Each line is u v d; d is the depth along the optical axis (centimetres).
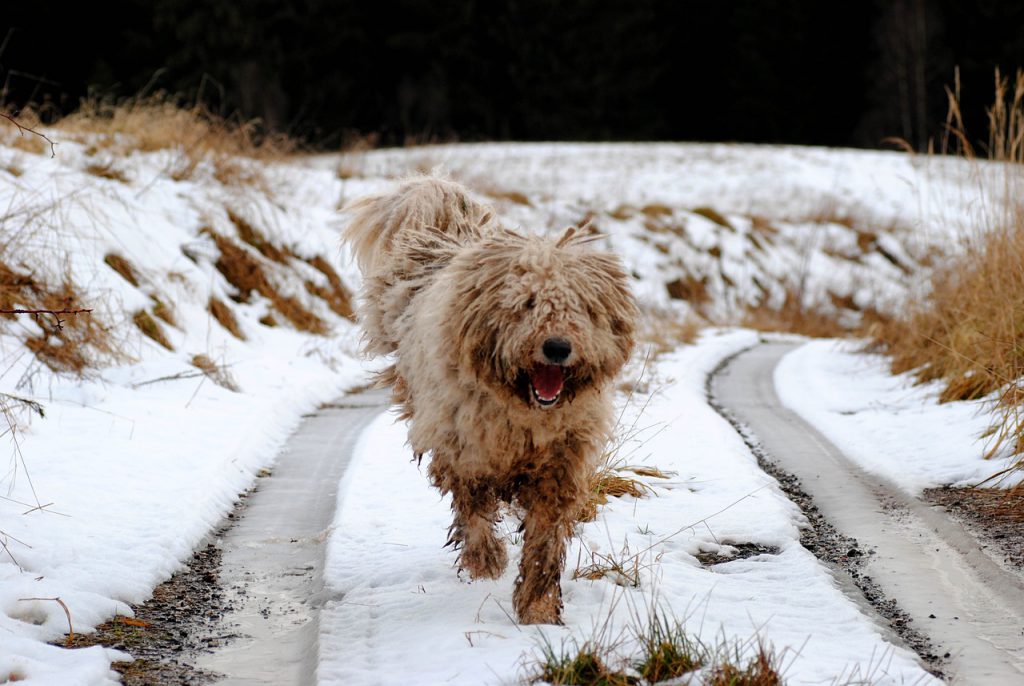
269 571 529
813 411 932
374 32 4019
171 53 3359
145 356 920
